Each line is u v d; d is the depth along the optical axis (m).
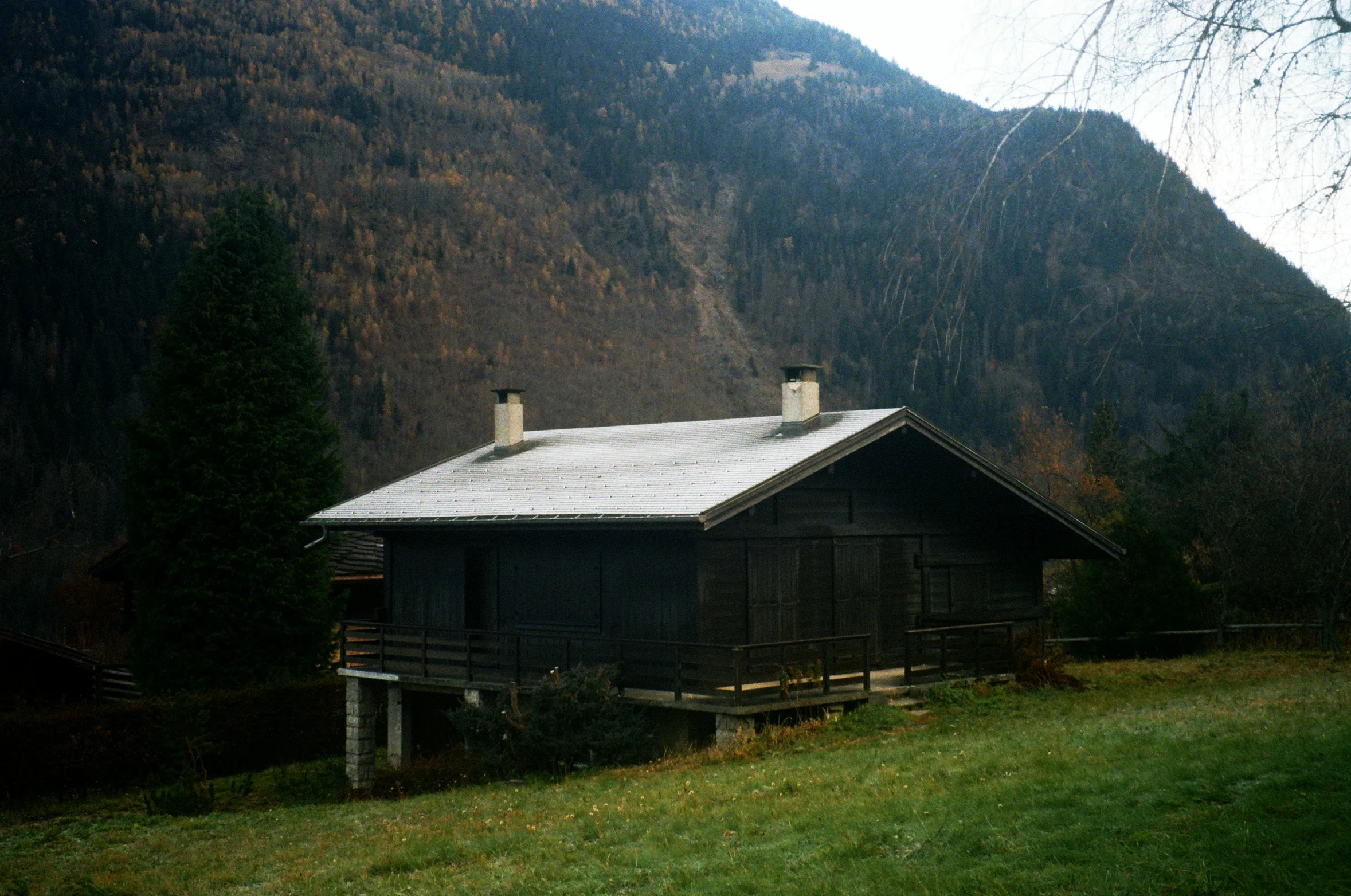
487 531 21.22
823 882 7.88
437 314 110.56
